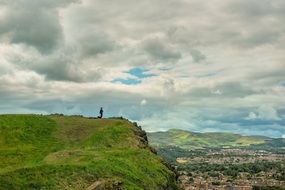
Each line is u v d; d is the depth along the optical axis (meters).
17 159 66.31
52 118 91.31
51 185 42.06
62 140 77.62
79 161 52.81
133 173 53.91
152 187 54.34
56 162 52.75
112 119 93.19
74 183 44.28
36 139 77.38
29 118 86.50
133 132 80.25
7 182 39.28
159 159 68.81
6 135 76.94
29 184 40.62
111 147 70.06
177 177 74.94
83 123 88.44
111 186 44.88
